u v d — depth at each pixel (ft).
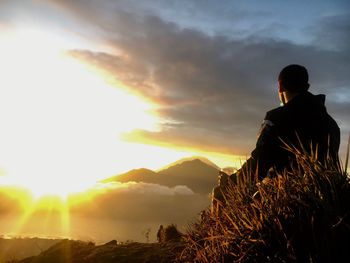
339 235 6.41
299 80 11.59
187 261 9.59
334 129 11.39
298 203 7.13
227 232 8.04
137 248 17.01
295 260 6.53
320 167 7.86
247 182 9.64
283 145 10.98
